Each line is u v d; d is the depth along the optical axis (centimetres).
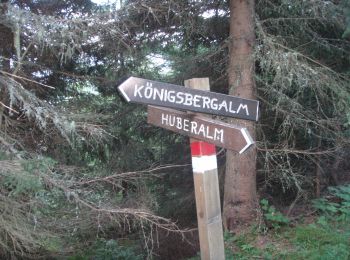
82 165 827
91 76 868
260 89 764
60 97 853
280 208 800
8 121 672
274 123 789
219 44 883
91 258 816
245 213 743
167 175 984
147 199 776
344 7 666
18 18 566
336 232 620
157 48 893
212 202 383
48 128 702
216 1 848
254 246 654
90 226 712
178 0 785
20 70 726
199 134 380
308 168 853
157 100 363
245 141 356
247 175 752
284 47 709
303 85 680
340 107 703
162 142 990
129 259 826
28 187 509
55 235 670
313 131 786
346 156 850
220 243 384
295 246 620
